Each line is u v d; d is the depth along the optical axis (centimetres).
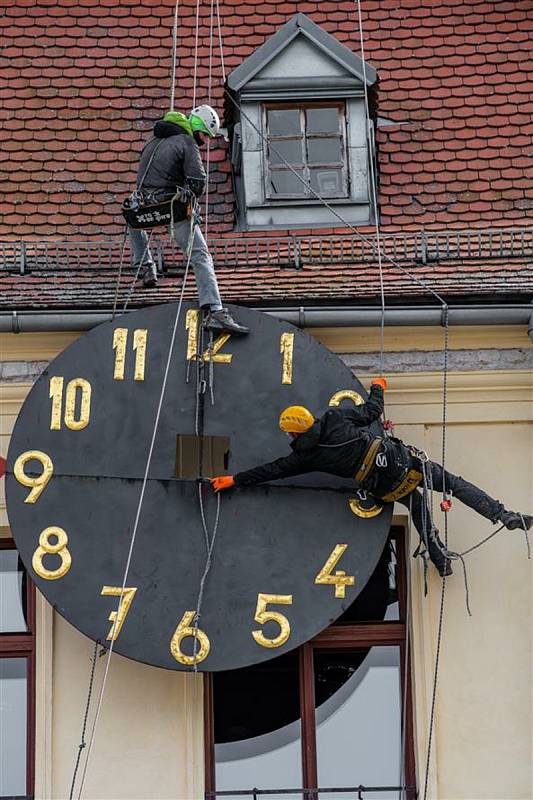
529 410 4456
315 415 4281
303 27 4872
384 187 4866
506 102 5012
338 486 4241
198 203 4803
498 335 4475
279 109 4875
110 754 4300
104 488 4231
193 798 4288
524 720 4319
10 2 5216
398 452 4184
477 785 4291
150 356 4312
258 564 4197
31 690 4391
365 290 4459
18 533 4206
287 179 4841
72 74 5100
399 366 4475
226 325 4312
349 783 4384
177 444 4300
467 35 5134
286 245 4662
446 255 4622
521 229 4706
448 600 4372
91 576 4184
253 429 4281
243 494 4231
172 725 4316
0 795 4341
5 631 4444
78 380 4294
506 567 4391
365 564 4206
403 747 4378
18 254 4647
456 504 4412
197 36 5122
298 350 4316
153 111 5047
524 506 4422
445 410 4441
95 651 4328
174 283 4569
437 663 4319
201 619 4166
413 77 5062
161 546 4200
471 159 4909
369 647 4434
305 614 4175
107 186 4903
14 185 4888
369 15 5175
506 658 4350
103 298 4488
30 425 4266
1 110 5028
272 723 4412
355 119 4853
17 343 4481
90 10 5203
